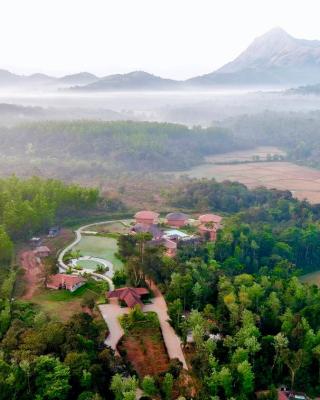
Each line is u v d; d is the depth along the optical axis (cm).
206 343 10438
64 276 13888
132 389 8894
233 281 14300
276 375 10712
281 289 14138
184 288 12781
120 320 11869
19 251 16800
